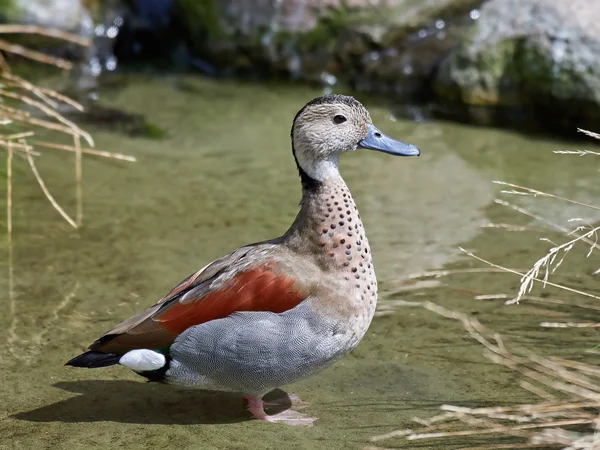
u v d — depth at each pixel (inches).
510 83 64.0
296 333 41.2
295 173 59.4
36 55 63.3
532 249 52.2
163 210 55.6
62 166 59.1
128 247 52.6
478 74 64.6
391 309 48.5
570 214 55.0
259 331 41.1
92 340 46.6
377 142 43.5
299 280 41.5
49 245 52.6
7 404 43.3
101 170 59.0
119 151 60.9
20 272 50.7
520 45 63.8
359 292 41.8
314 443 41.8
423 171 59.6
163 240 53.2
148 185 57.8
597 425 40.0
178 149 61.5
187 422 42.8
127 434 42.1
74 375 44.9
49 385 44.4
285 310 41.3
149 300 49.0
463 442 41.4
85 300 48.9
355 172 59.7
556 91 62.4
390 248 52.5
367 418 42.8
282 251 42.3
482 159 60.8
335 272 41.8
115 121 64.3
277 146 62.1
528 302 48.6
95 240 53.1
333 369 45.3
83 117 64.5
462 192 57.3
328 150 42.7
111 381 44.8
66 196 56.5
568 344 45.9
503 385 44.1
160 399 44.0
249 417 43.1
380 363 45.6
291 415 43.1
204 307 41.4
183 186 57.8
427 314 48.2
